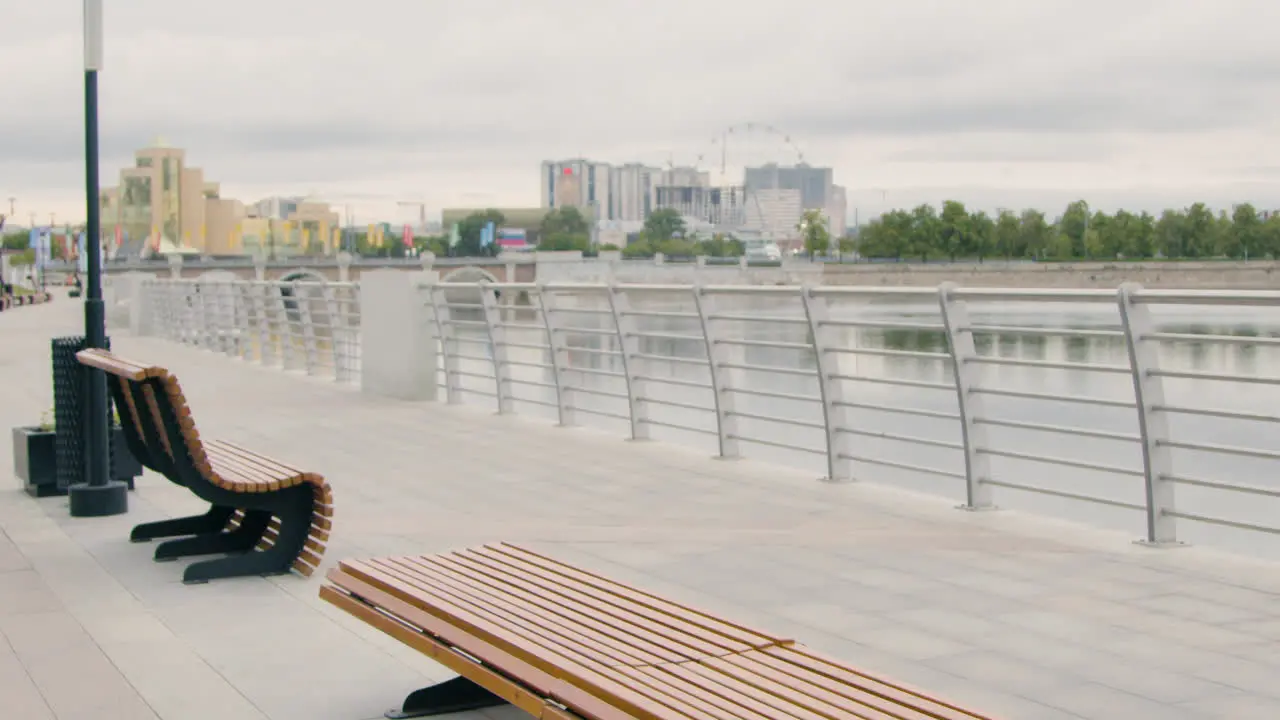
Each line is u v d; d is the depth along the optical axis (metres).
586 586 5.12
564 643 4.23
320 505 7.69
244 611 6.89
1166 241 90.81
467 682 5.20
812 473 11.40
